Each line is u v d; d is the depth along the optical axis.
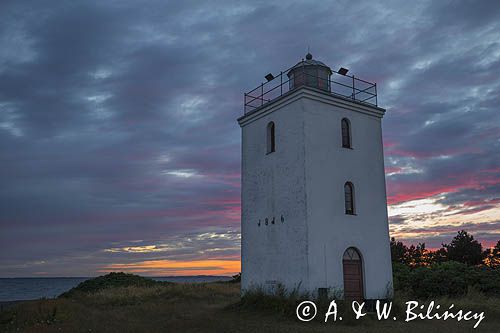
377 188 21.70
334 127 20.86
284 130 20.89
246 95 24.20
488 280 26.91
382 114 22.72
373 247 20.81
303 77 22.12
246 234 22.48
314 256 18.78
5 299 65.38
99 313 20.98
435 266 30.77
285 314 17.75
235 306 20.52
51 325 17.08
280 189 20.66
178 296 29.47
